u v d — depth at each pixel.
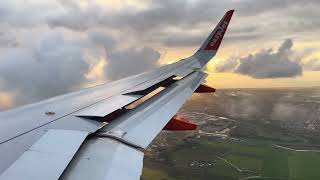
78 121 8.66
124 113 10.14
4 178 5.09
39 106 10.20
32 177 5.18
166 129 11.06
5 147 6.56
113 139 7.69
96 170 6.04
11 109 9.73
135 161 6.74
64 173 5.84
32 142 6.89
